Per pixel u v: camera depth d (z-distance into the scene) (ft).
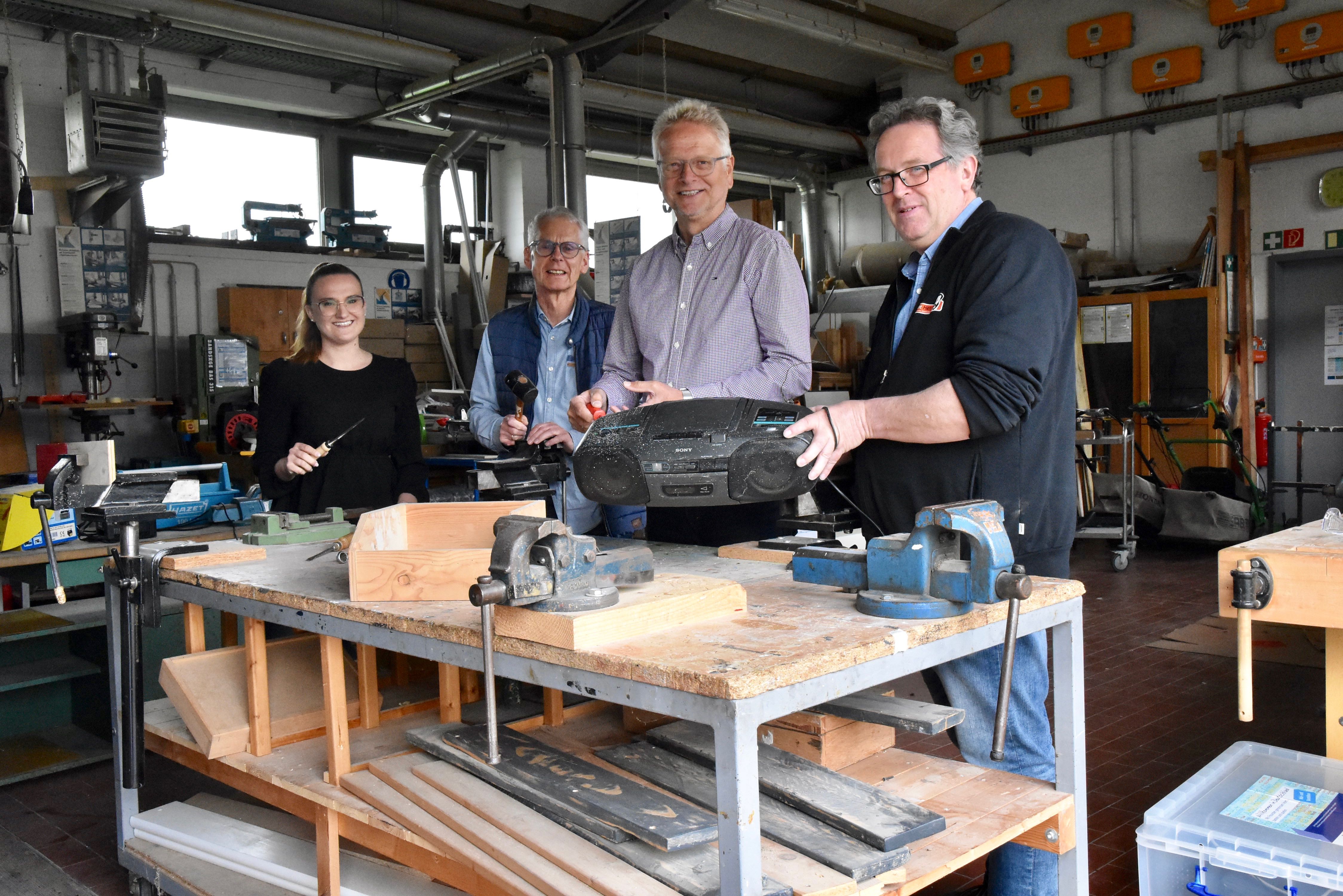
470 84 20.95
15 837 8.66
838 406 5.18
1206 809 5.80
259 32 18.56
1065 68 27.02
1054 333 5.32
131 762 6.76
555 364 9.56
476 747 5.24
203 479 16.97
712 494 5.14
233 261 21.07
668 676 3.60
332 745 5.61
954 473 5.56
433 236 23.68
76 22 18.06
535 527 4.01
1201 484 21.89
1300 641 13.65
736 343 7.45
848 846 4.10
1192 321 23.30
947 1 26.86
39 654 10.76
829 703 5.10
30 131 18.47
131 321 19.31
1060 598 4.91
